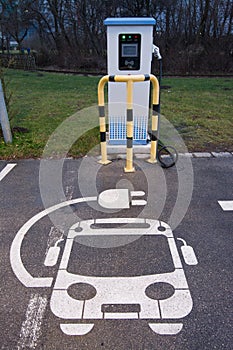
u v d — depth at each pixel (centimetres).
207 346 156
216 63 1298
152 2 1398
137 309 177
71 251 225
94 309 177
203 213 271
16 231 248
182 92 857
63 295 187
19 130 491
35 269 208
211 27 1354
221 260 215
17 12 1680
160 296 185
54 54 1564
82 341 159
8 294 188
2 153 406
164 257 218
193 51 1305
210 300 182
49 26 1681
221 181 330
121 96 381
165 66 1310
